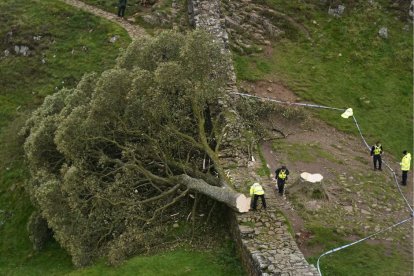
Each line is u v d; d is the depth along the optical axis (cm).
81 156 2722
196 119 2848
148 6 4744
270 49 4247
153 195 2848
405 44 4325
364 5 4606
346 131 3584
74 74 4231
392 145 3528
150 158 2852
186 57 2675
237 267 2359
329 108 3750
